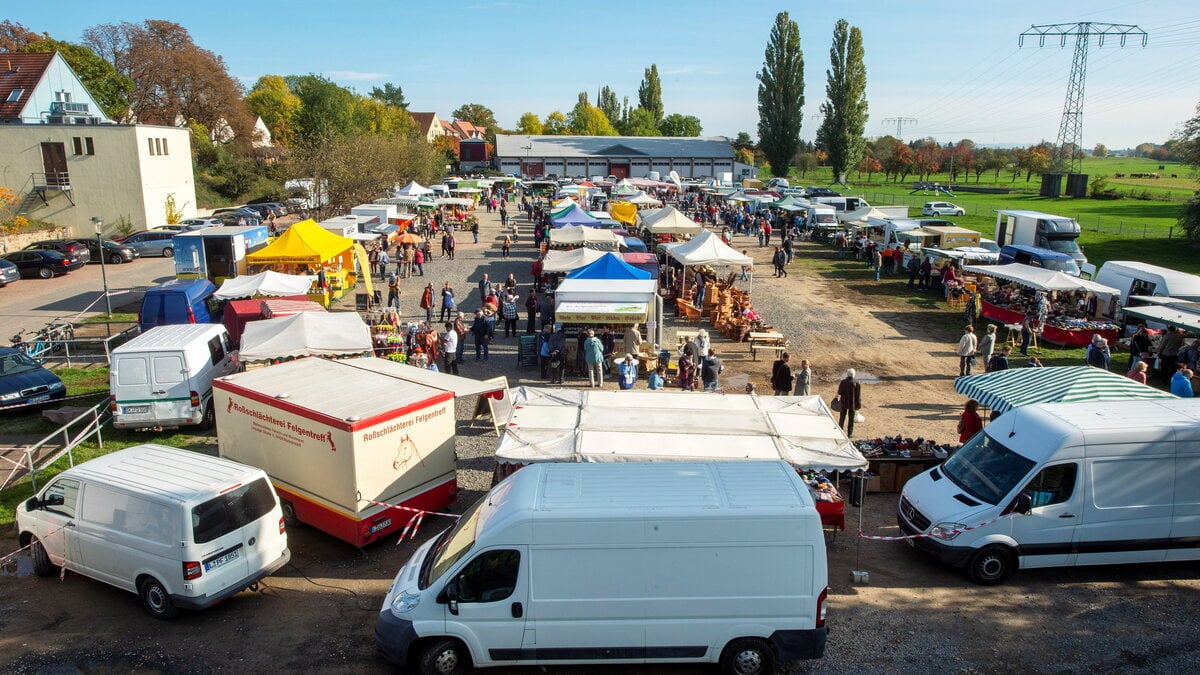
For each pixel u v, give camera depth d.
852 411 14.04
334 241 26.52
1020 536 9.27
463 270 33.62
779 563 7.12
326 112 66.62
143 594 8.66
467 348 20.92
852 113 87.00
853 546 10.48
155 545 8.37
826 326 23.69
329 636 8.32
